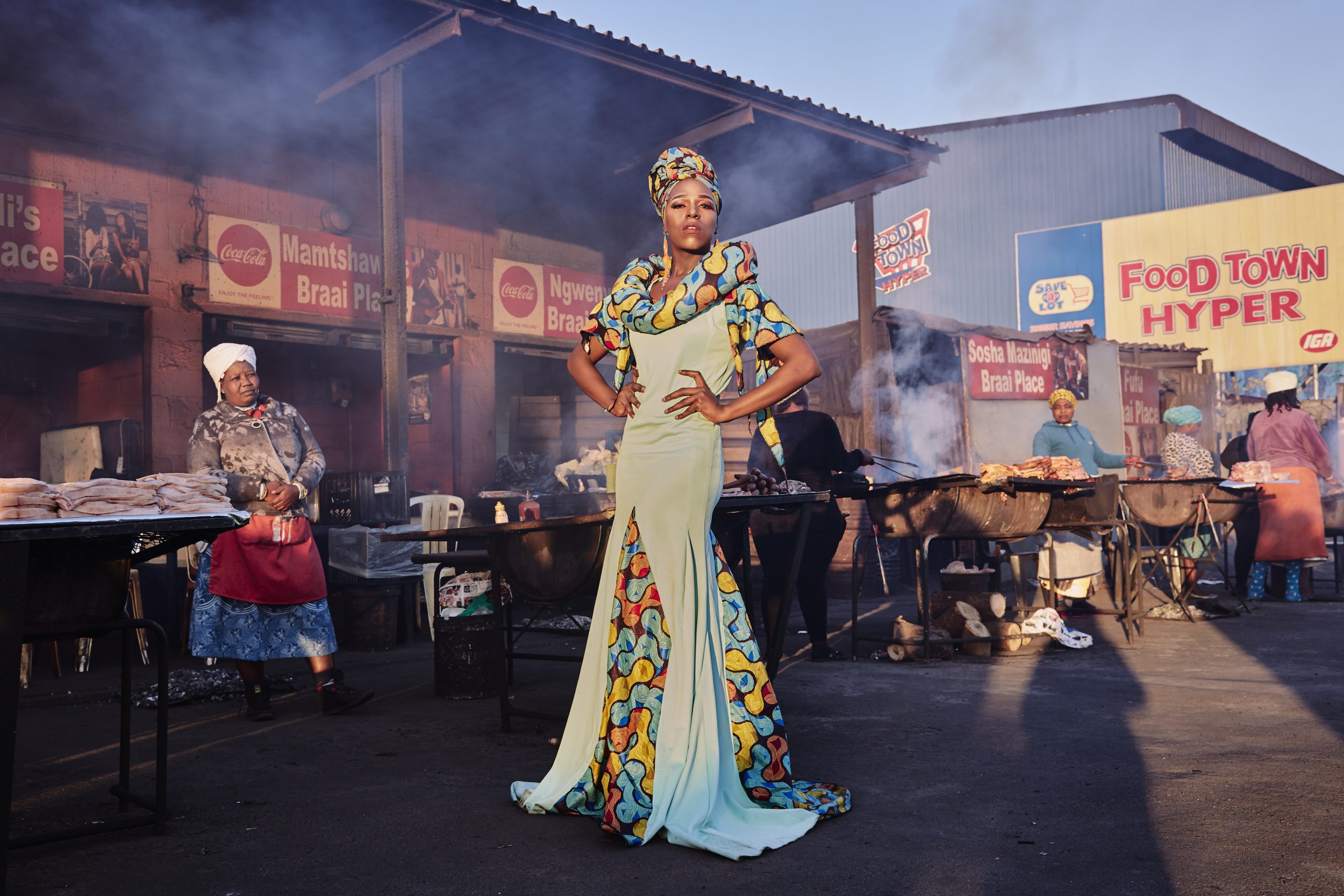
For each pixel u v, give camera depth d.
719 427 2.94
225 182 8.70
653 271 3.09
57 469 8.52
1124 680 4.88
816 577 5.73
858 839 2.62
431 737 4.01
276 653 4.40
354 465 10.41
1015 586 6.69
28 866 2.53
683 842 2.58
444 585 5.07
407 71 7.93
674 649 2.82
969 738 3.73
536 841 2.67
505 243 10.79
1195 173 24.83
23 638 2.56
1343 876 2.27
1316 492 8.34
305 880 2.40
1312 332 19.05
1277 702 4.24
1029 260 21.64
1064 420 7.47
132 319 8.23
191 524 2.72
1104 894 2.20
